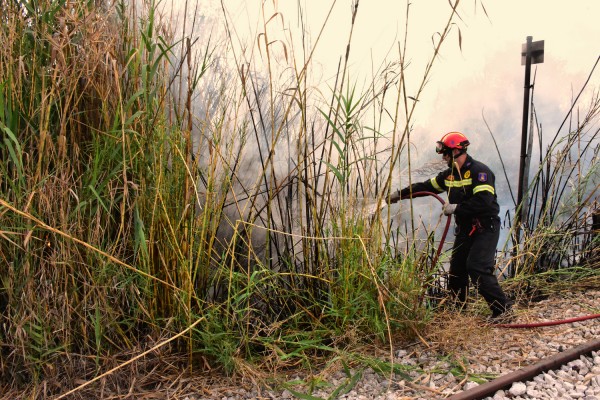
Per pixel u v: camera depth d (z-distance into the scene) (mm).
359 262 4242
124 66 3498
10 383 3328
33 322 3223
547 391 3545
